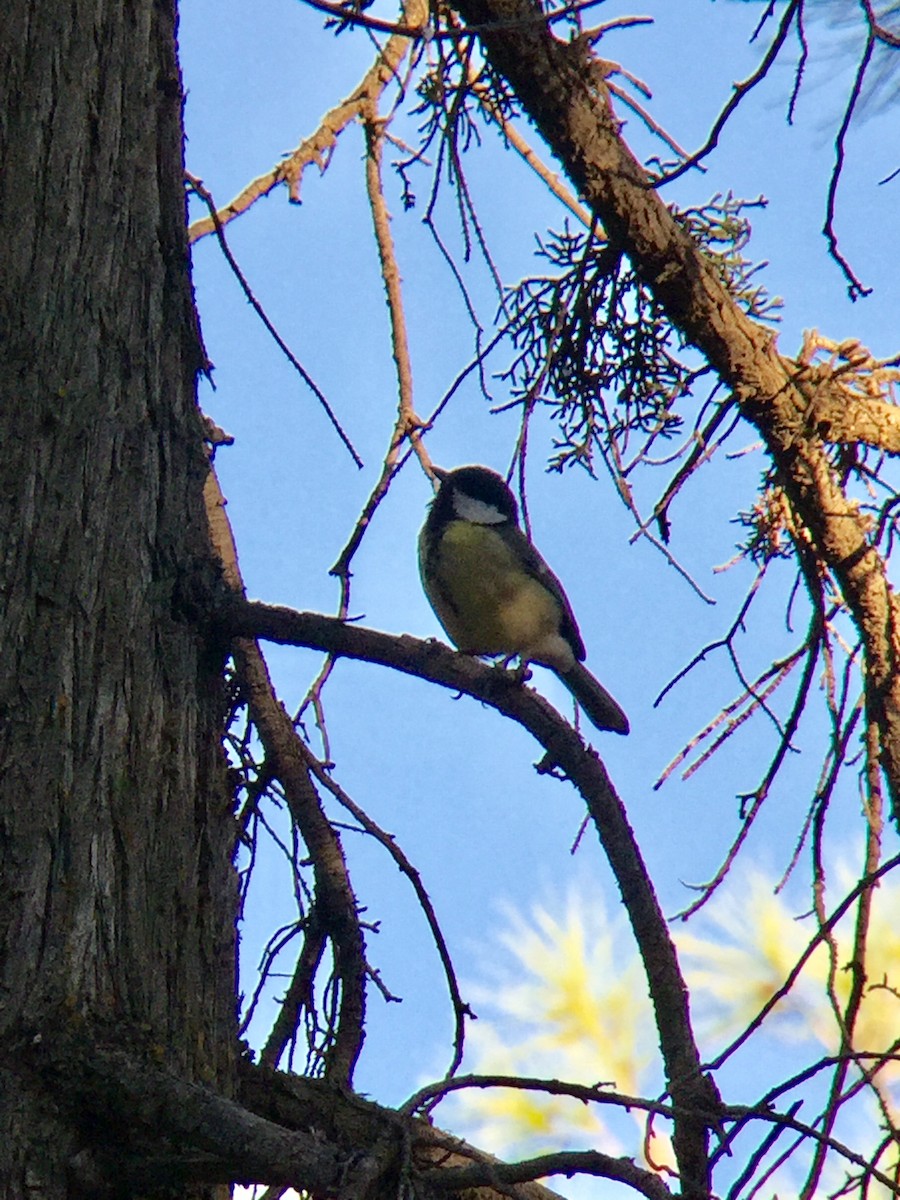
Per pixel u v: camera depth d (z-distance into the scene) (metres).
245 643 6.46
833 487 6.64
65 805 5.00
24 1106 4.49
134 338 5.80
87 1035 4.64
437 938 5.60
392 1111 4.59
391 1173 4.77
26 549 5.27
